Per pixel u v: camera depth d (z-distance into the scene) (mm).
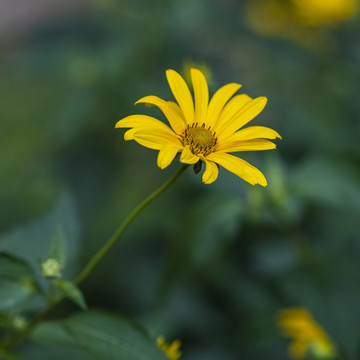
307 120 853
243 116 554
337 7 980
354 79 940
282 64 956
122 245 843
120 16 920
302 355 679
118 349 541
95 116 895
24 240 569
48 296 547
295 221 653
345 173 638
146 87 837
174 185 895
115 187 916
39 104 1078
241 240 757
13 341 557
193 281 751
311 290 630
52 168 927
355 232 751
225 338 740
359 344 644
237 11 959
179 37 916
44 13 1495
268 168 646
